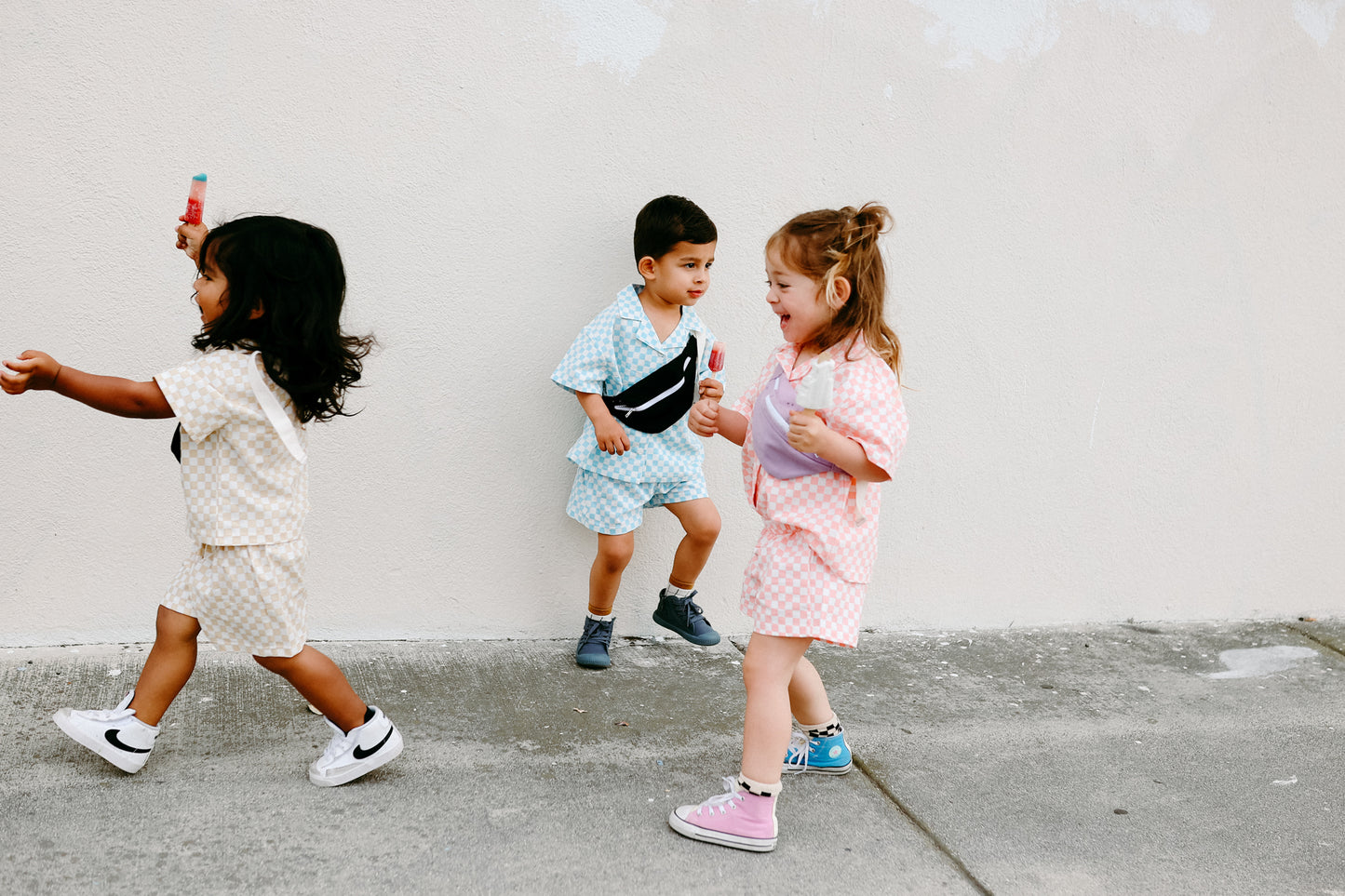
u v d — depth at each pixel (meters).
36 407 2.93
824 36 3.33
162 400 2.19
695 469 3.26
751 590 2.48
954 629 3.88
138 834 2.23
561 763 2.70
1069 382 3.79
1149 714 3.28
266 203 2.97
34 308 2.87
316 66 2.94
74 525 3.02
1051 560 3.91
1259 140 3.79
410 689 3.03
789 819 2.54
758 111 3.32
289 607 2.37
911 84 3.43
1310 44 3.76
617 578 3.26
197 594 2.34
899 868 2.37
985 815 2.62
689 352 3.16
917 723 3.11
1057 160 3.61
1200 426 3.95
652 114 3.23
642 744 2.83
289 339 2.26
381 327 3.12
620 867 2.28
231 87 2.89
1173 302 3.83
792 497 2.42
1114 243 3.72
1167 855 2.49
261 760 2.56
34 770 2.43
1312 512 4.12
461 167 3.10
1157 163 3.71
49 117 2.79
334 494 3.19
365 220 3.05
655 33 3.18
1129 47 3.60
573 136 3.18
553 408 3.32
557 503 3.38
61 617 3.06
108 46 2.79
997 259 3.63
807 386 2.18
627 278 3.30
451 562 3.34
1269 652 3.84
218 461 2.28
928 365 3.64
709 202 3.34
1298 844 2.57
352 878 2.15
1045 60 3.53
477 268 3.17
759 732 2.38
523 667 3.25
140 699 2.40
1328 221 3.92
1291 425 4.05
